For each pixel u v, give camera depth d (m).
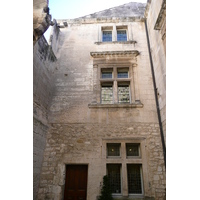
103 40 7.86
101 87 6.77
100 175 5.21
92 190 5.03
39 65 5.59
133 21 7.98
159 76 5.95
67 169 5.49
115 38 7.60
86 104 6.27
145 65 6.87
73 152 5.55
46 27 4.89
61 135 5.82
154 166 5.22
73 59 7.18
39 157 5.23
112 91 6.68
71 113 6.14
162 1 5.27
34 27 4.56
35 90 5.24
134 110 6.04
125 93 6.59
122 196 4.97
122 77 6.91
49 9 5.11
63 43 7.59
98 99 6.33
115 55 7.07
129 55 7.02
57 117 6.10
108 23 8.03
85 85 6.62
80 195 5.16
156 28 5.73
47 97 6.12
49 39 6.71
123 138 5.64
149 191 4.93
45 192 5.05
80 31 7.87
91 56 7.16
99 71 6.82
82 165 5.51
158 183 5.01
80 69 6.95
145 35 7.58
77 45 7.50
